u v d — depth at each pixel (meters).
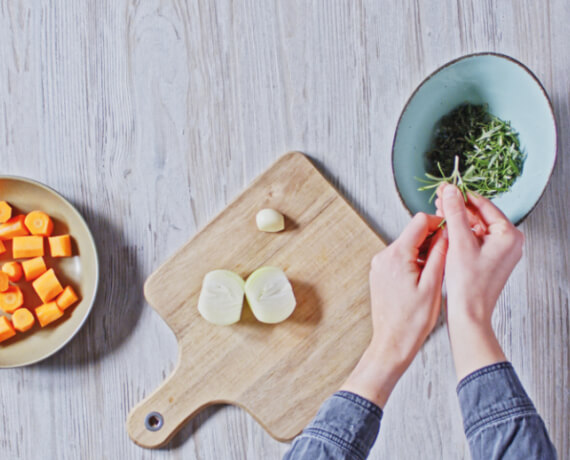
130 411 1.13
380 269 1.00
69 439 1.16
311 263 1.12
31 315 1.13
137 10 1.15
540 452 0.86
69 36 1.16
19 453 1.16
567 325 1.14
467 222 0.95
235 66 1.15
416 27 1.14
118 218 1.16
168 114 1.15
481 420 0.89
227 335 1.12
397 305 0.99
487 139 1.10
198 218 1.15
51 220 1.15
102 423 1.16
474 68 1.07
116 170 1.16
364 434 0.92
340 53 1.14
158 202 1.16
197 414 1.15
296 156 1.12
